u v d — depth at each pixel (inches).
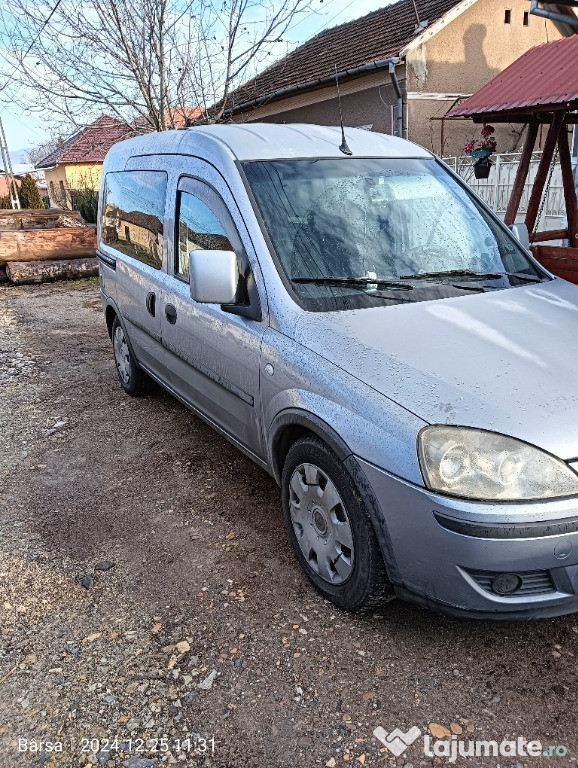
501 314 112.3
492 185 419.5
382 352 100.0
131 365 203.6
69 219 523.5
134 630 106.3
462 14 494.6
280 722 88.1
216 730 87.4
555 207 373.4
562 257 245.3
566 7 339.3
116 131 452.4
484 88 274.7
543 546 83.8
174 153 156.6
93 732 87.7
